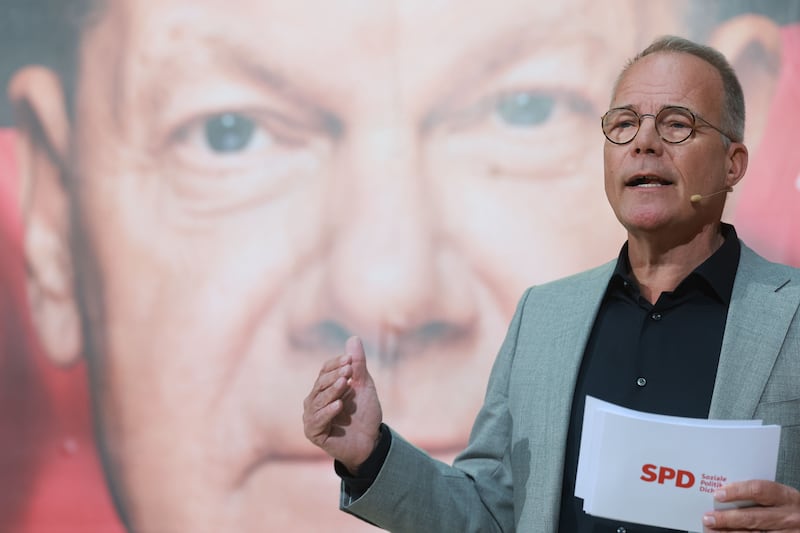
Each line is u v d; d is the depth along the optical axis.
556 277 6.20
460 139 6.29
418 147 6.30
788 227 6.02
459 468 3.56
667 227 3.22
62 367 6.35
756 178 6.07
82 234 6.40
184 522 6.25
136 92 6.44
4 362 6.36
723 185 3.29
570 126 6.23
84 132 6.44
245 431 6.28
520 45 6.29
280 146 6.38
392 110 6.33
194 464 6.27
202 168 6.39
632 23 6.21
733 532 2.62
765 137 6.08
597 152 6.21
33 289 6.39
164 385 6.31
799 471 2.90
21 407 6.33
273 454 6.27
